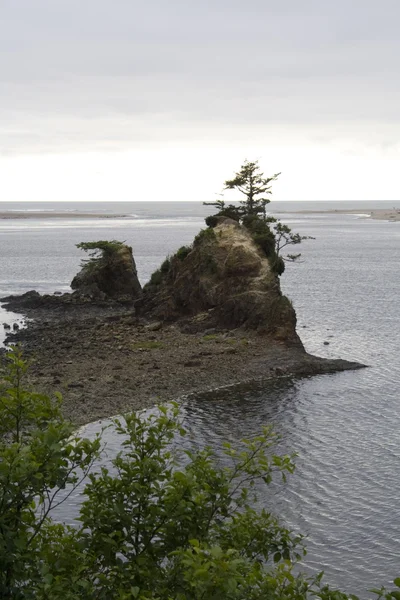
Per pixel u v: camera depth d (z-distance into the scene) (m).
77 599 12.38
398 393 74.44
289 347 92.06
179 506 13.63
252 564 12.59
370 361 89.50
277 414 67.19
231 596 11.04
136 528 13.81
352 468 52.97
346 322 118.88
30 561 12.68
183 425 63.53
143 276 195.75
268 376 81.31
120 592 12.09
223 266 105.31
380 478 51.03
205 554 11.44
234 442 58.88
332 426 63.41
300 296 151.62
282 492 48.19
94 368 82.62
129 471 14.21
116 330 104.75
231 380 79.38
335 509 45.81
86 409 66.88
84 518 14.07
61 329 108.38
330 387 77.06
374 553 40.41
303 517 44.69
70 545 13.77
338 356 92.50
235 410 68.69
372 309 132.88
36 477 11.97
